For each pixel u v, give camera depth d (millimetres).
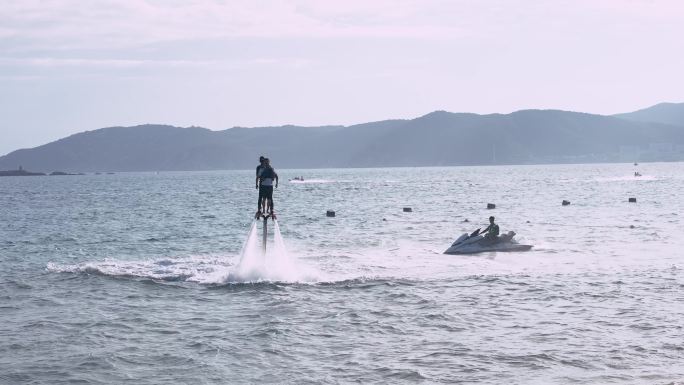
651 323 27547
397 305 31984
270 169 42125
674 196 124500
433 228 71188
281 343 25688
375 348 24922
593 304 31406
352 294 34750
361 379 21609
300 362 23406
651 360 22812
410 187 197375
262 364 23266
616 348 24203
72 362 23703
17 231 76062
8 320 30047
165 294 35562
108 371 22766
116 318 30250
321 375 22047
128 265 45594
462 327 27656
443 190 173250
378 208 106250
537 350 24156
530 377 21469
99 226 81188
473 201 121312
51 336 27141
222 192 188500
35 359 24078
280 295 34656
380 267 43375
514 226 71250
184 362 23609
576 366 22391
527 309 30656
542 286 35938
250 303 33000
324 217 89062
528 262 44531
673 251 49094
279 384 21297
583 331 26594
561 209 96750
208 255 52406
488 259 46156
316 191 181375
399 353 24219
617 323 27719
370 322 28781
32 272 43656
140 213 104062
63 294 35875
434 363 23000
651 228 66375
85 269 43438
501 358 23391
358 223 78938
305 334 27016
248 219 88562
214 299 34125
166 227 78375
